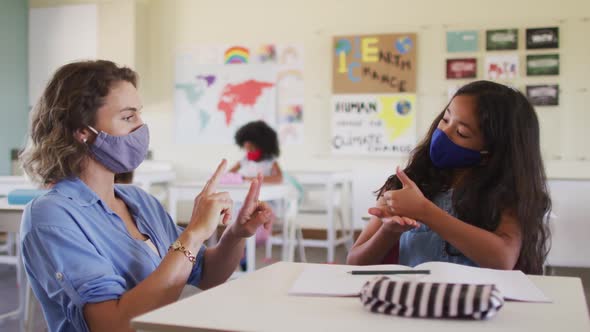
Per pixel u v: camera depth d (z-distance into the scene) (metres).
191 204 6.43
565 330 0.74
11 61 6.45
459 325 0.76
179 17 6.41
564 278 1.06
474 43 5.64
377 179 5.90
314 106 6.07
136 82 1.28
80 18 6.37
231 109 6.28
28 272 1.13
